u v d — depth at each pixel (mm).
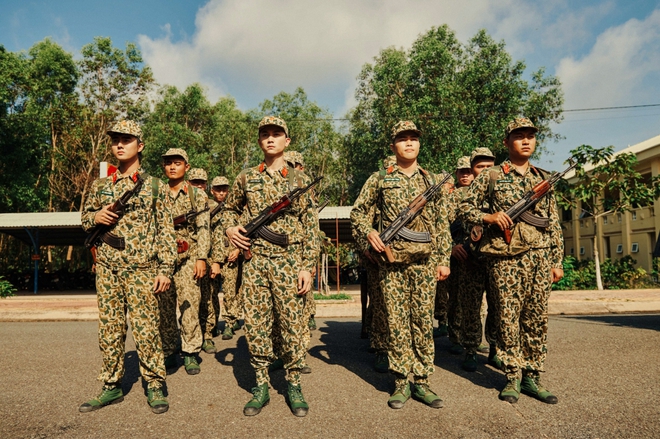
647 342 5348
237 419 3055
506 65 25359
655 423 2879
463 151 22734
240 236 3312
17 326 7914
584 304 9586
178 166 4789
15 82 23703
